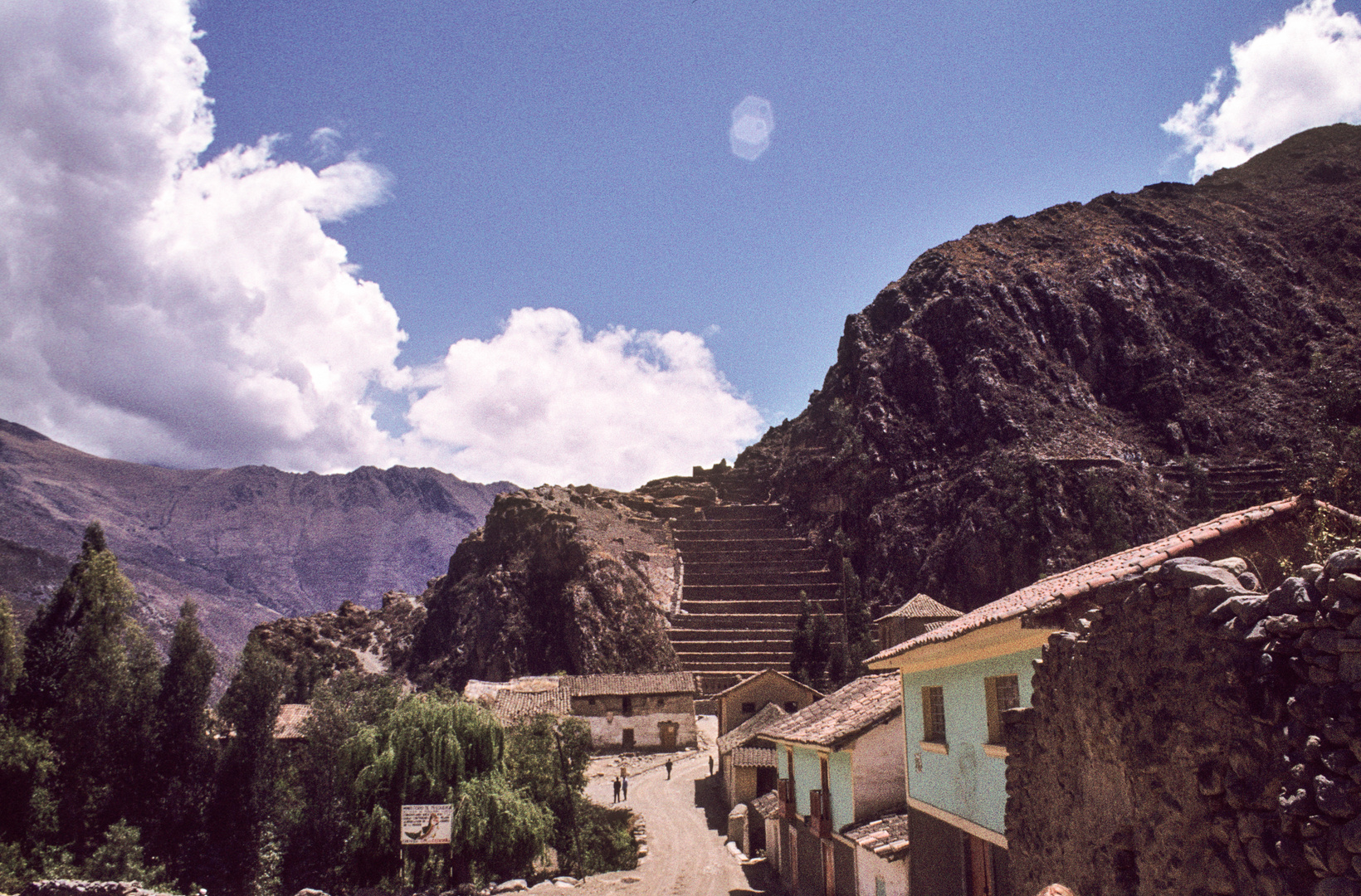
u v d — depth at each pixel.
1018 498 118.44
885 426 142.88
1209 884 7.20
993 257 162.12
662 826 47.78
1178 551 12.38
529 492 140.00
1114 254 157.75
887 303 166.25
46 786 31.67
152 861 31.83
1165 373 137.75
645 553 131.75
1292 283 152.38
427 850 33.62
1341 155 190.75
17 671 33.03
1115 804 8.88
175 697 35.34
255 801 34.50
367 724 38.38
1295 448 119.94
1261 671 6.64
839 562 132.62
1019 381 138.25
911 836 22.20
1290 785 6.28
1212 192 187.75
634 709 75.38
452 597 128.38
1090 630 9.45
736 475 172.38
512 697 76.25
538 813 35.91
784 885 33.88
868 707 27.75
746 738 50.12
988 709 17.94
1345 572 5.96
